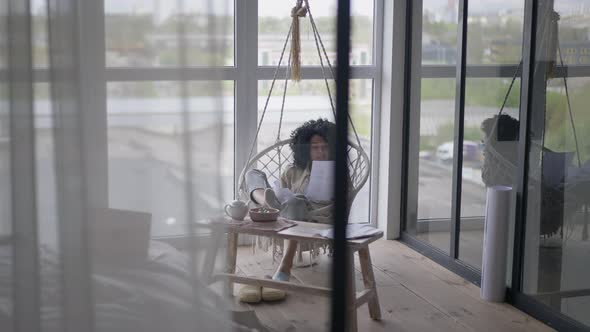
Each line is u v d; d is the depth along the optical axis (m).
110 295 1.96
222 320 1.95
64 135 1.91
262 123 5.05
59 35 1.87
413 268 4.66
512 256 4.02
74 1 1.86
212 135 1.86
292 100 5.05
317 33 4.54
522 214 3.92
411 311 3.89
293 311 3.82
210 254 1.91
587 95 3.35
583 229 3.42
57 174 1.93
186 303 1.93
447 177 4.66
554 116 3.62
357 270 4.61
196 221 1.90
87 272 1.95
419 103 4.95
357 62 5.21
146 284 1.94
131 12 1.85
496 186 4.09
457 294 4.17
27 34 1.87
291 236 3.40
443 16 4.63
